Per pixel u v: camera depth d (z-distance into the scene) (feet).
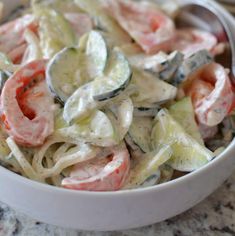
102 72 0.73
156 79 0.79
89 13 0.93
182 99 0.79
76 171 0.68
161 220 0.68
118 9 0.93
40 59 0.76
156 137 0.74
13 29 0.89
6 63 0.75
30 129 0.68
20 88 0.72
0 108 0.70
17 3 1.00
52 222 0.66
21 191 0.62
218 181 0.69
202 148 0.70
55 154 0.70
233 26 0.91
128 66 0.73
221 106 0.76
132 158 0.73
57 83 0.72
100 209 0.61
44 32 0.86
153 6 0.99
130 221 0.64
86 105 0.68
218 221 0.75
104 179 0.63
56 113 0.71
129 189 0.65
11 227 0.72
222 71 0.81
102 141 0.67
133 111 0.74
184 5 0.99
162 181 0.71
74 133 0.68
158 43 0.89
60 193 0.59
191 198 0.66
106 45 0.75
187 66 0.80
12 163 0.67
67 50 0.75
